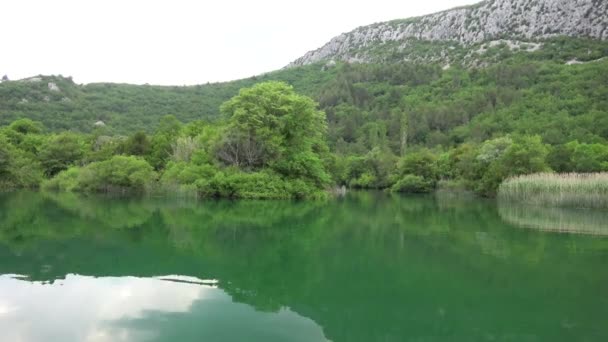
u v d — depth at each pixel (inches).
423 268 517.7
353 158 3292.3
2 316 347.9
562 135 2847.0
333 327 337.1
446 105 4788.4
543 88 4234.7
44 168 2255.2
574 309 374.0
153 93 5393.7
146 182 1640.0
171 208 1194.6
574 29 6545.3
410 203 1651.1
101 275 470.0
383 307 380.5
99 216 980.6
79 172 1808.6
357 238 735.7
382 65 6742.1
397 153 4005.9
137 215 1012.5
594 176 1379.2
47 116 3828.7
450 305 387.2
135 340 306.3
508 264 538.3
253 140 1683.1
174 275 475.8
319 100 5521.7
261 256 579.8
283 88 1765.5
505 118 3752.5
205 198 1553.9
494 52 6673.2
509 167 1819.6
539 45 6481.3
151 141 2148.1
